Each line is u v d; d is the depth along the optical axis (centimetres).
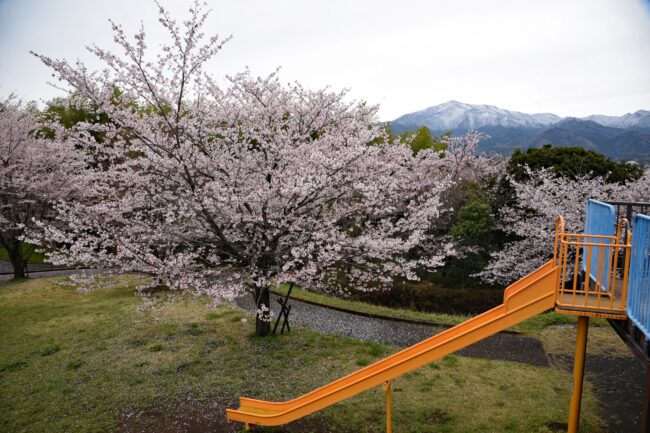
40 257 2216
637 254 411
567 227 1160
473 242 1426
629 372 758
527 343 908
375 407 634
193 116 780
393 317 1112
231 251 862
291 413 549
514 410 620
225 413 629
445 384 706
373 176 824
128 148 815
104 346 904
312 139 927
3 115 1438
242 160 827
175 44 692
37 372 786
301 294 1376
